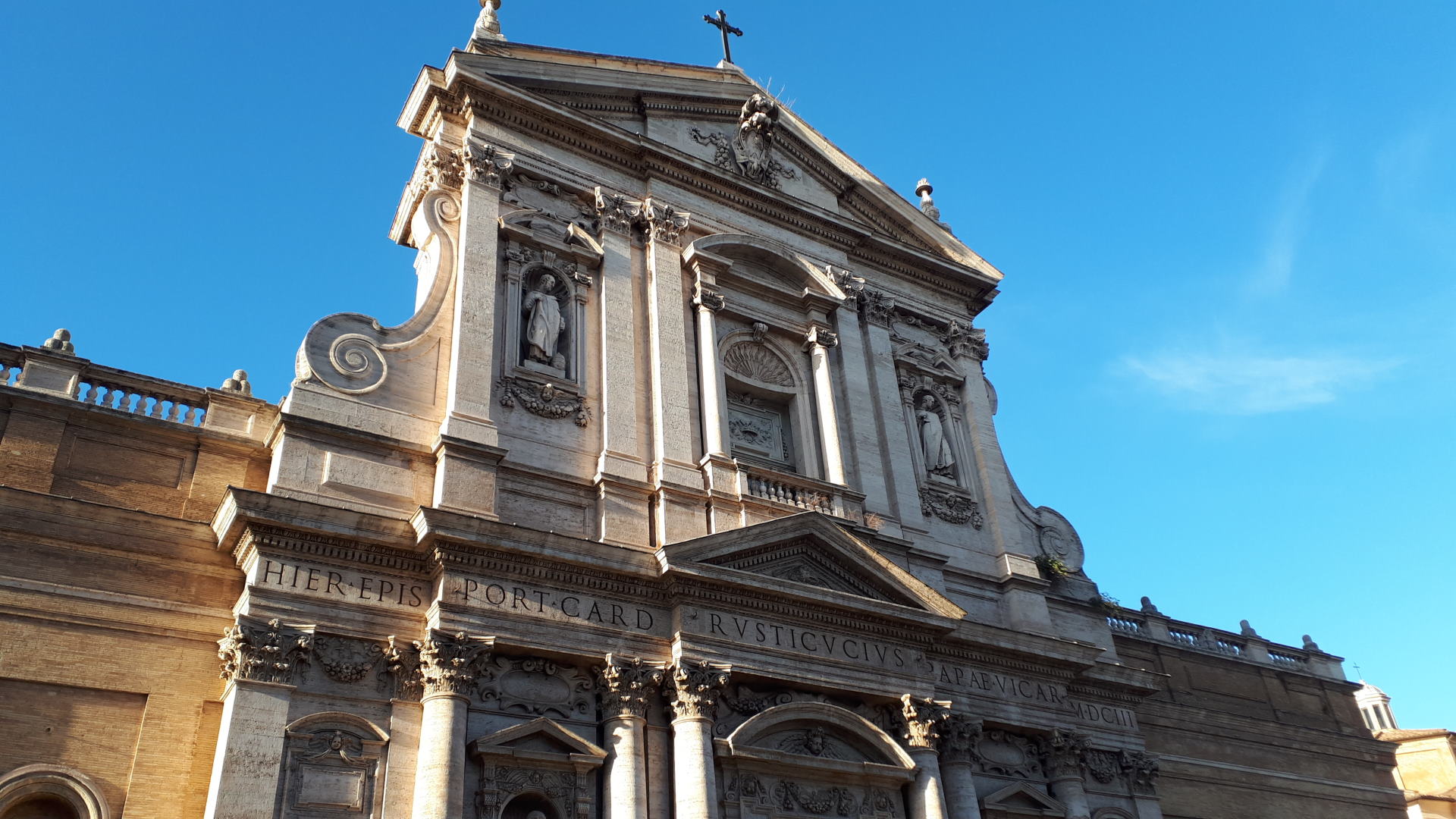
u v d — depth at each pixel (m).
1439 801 33.12
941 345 31.05
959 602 26.55
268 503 18.45
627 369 24.16
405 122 26.05
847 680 22.38
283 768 17.23
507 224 24.34
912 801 22.28
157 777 17.53
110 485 19.47
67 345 20.45
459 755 18.09
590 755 19.30
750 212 28.70
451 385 21.58
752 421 26.62
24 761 16.84
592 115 27.55
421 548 19.48
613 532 21.92
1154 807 26.39
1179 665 31.50
